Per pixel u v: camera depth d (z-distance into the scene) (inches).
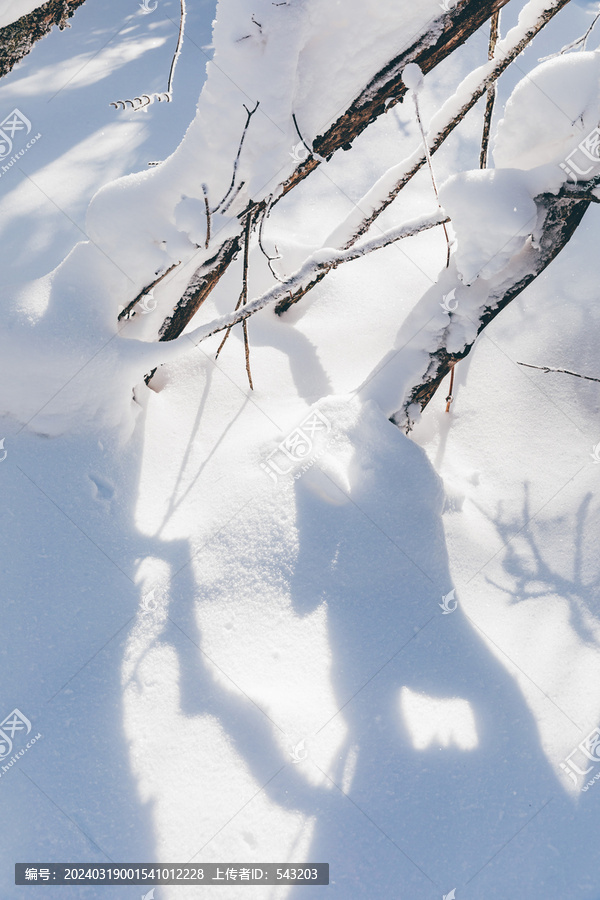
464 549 100.7
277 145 89.4
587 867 68.1
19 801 68.9
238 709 78.1
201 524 95.7
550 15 84.1
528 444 117.0
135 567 89.9
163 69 239.5
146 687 78.8
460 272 94.1
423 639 87.9
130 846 67.3
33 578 85.0
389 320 137.6
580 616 93.7
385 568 92.4
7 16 79.5
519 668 87.1
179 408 115.0
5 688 76.5
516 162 95.3
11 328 89.7
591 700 83.1
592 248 144.5
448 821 70.7
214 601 88.0
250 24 79.5
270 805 70.9
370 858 67.7
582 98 85.7
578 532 103.9
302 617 87.6
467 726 79.7
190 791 71.5
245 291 104.7
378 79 87.9
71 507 92.4
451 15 82.4
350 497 95.8
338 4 80.0
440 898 65.6
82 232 155.0
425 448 118.0
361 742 76.7
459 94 96.0
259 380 123.5
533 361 127.3
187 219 89.2
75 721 74.9
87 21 292.5
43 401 94.9
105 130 199.5
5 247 150.4
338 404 104.0
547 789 74.1
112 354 94.6
